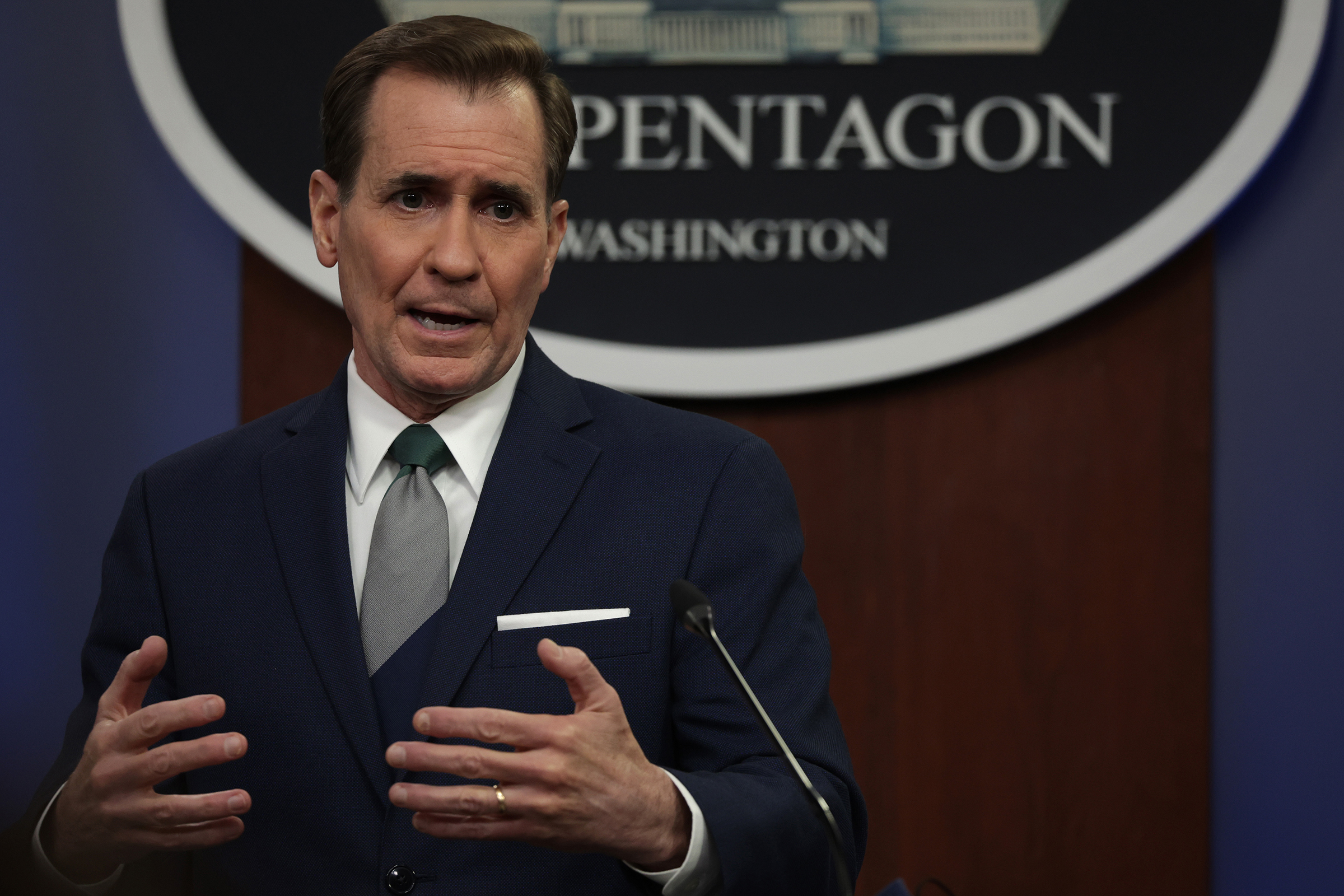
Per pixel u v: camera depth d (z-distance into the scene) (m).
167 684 1.94
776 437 3.75
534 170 1.88
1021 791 3.71
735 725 1.83
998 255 3.64
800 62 3.69
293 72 3.68
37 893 1.69
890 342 3.62
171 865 1.94
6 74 3.76
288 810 1.81
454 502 1.95
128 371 3.78
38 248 3.76
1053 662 3.71
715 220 3.70
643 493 1.96
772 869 1.64
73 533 3.75
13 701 3.69
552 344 3.65
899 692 3.74
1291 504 3.62
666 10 3.70
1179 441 3.67
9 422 3.74
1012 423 3.72
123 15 3.65
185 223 3.79
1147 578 3.69
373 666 1.84
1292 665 3.62
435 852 1.77
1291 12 3.52
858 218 3.68
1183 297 3.67
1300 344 3.62
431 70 1.84
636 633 1.87
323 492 1.95
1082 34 3.63
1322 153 3.61
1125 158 3.60
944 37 3.66
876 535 3.74
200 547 1.97
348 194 1.90
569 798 1.46
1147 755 3.68
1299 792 3.61
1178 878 3.66
